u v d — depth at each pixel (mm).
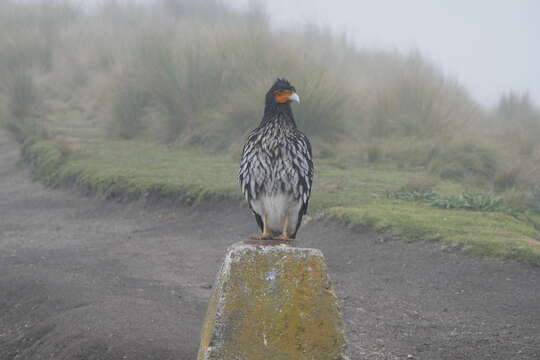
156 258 4531
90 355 3176
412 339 3297
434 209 4957
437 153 6836
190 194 5699
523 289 3729
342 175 6164
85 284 3979
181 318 3504
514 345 3197
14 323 3658
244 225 5051
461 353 3158
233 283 2473
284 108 2922
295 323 2455
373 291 3814
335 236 4609
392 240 4406
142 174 6336
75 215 5863
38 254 4656
